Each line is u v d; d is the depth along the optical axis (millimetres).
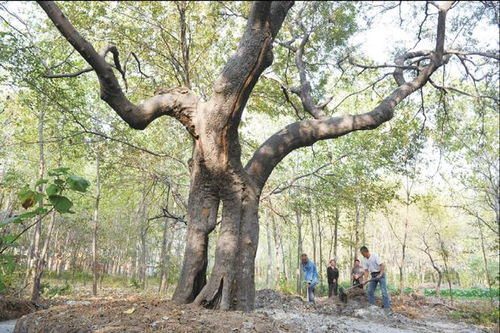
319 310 9570
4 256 3895
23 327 4641
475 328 8992
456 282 36719
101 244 26672
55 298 11875
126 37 9461
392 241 36000
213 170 5457
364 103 15648
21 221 3371
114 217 25094
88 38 9250
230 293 5297
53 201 3307
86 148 11734
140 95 10703
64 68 9305
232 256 5426
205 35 9742
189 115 5340
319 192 12750
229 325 3859
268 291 12000
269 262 23969
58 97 9289
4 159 14438
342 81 10586
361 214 20578
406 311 11180
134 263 27938
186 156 13188
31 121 12664
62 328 4008
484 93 9742
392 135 11773
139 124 5105
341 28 8742
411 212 26828
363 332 5500
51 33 9422
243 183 5672
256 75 5129
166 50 10125
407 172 12219
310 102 7398
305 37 8352
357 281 12648
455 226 28266
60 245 27828
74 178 3219
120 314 4379
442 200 21938
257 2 4875
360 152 12195
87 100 12164
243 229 5602
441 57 7168
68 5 8484
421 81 7133
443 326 8914
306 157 15492
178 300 5414
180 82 10398
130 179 12281
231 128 5258
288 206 16375
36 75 8547
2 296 8969
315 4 8398
